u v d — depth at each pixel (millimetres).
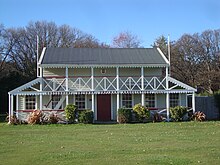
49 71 27219
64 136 16859
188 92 26422
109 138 15836
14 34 49000
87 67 26328
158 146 13180
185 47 48812
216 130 18922
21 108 26641
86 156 11133
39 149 12734
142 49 30438
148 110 25547
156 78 26344
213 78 43812
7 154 11734
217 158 10609
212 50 48125
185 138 15484
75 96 27297
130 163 9977
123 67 27016
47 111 25438
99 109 27438
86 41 56188
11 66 48000
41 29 52219
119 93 26141
